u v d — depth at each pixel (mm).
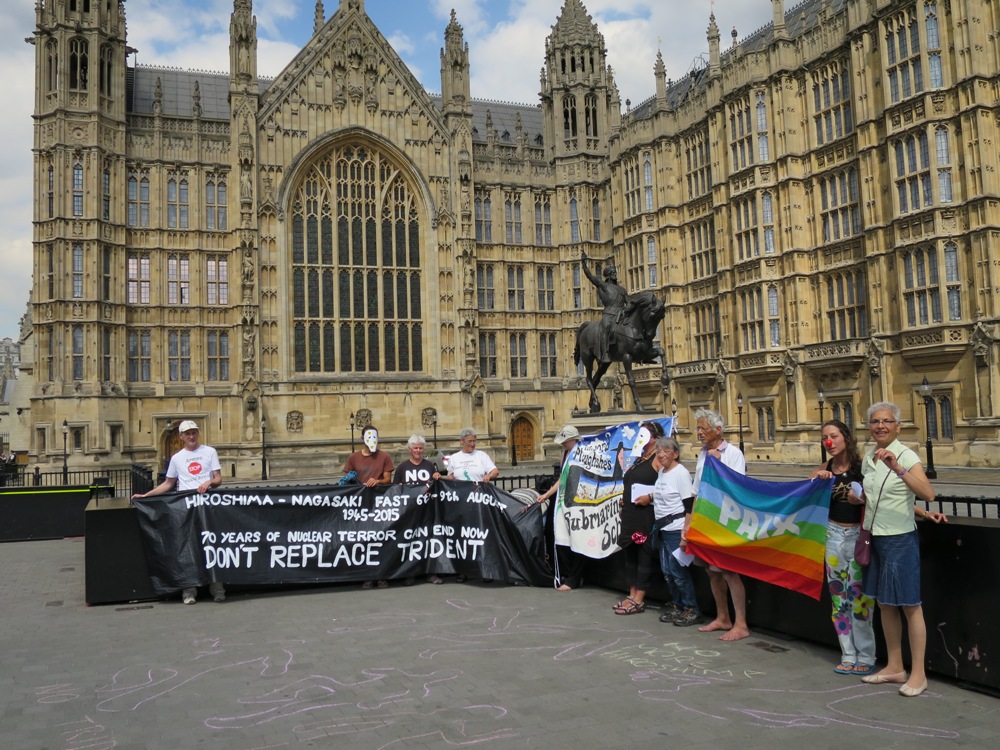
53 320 53969
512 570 16750
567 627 13000
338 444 59938
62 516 28188
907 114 42969
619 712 8969
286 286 59719
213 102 66938
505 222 69250
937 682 9898
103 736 8500
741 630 12125
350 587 16734
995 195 39438
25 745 8273
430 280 64000
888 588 9492
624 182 66312
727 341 56094
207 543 15586
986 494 27766
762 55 52875
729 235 56031
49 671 10930
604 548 15375
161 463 56781
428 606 14758
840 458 10758
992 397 38781
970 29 40188
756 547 11688
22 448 87938
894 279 44219
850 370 46938
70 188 54719
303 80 61219
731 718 8750
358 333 62250
